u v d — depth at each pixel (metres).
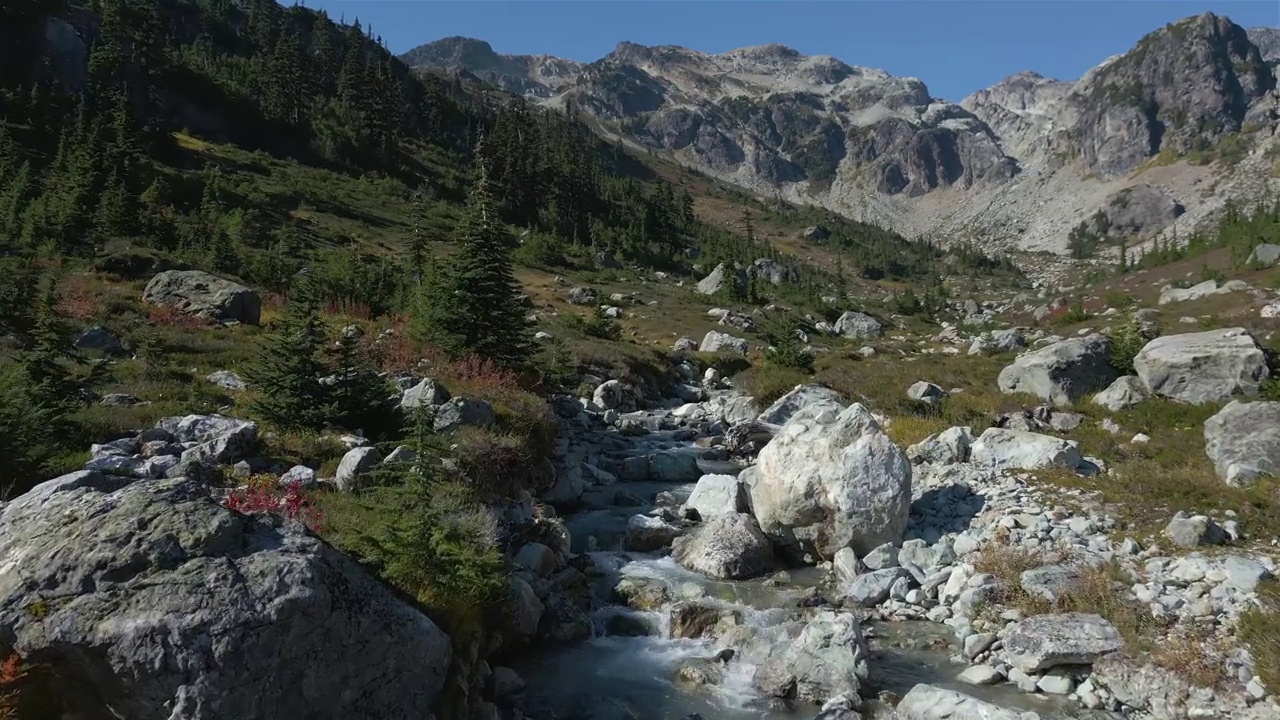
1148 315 56.88
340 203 79.25
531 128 139.62
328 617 6.22
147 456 12.45
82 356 18.19
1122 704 8.71
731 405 29.91
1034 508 13.98
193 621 5.55
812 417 15.51
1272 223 105.62
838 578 13.08
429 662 7.14
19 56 83.19
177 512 6.30
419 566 8.56
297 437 14.48
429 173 107.94
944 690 8.62
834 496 13.69
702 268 104.81
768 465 14.83
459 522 9.55
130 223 45.59
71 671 5.57
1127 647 9.22
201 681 5.48
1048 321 76.44
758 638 10.59
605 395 30.91
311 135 100.25
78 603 5.60
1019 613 10.60
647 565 13.59
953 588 11.78
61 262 32.50
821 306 82.06
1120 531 12.60
